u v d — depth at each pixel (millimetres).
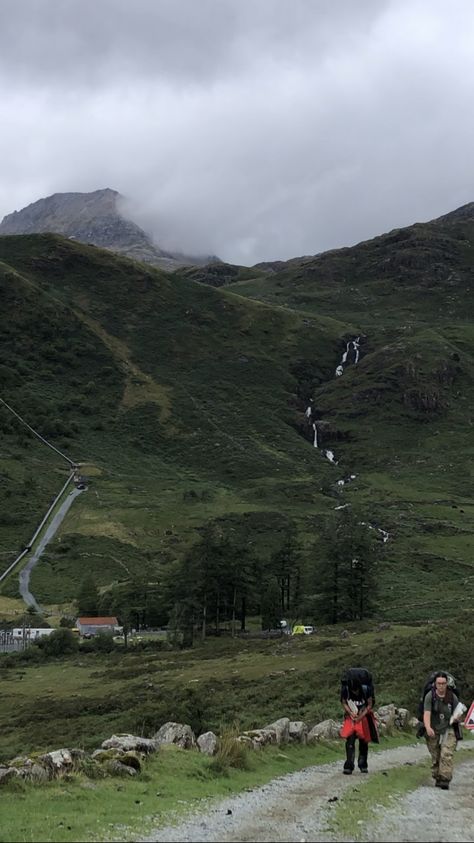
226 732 20797
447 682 16031
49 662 91000
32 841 10586
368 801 13672
